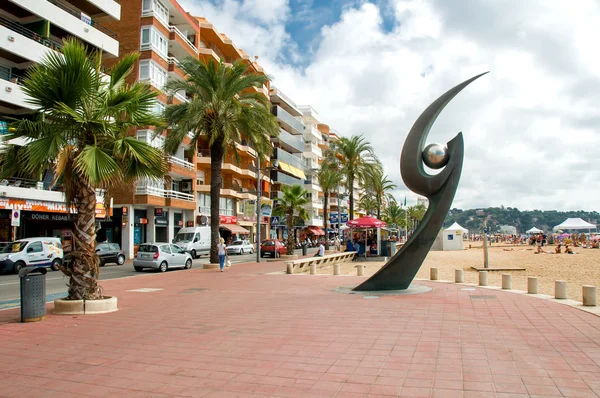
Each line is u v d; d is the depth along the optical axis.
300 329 8.36
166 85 25.39
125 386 5.32
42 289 9.77
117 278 20.61
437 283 16.00
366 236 36.50
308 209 80.38
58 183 11.70
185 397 4.91
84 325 9.15
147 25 37.56
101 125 10.66
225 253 25.34
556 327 8.23
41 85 10.12
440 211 13.36
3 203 26.91
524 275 20.67
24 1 26.45
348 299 12.21
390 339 7.43
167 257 25.31
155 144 37.09
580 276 19.91
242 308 11.15
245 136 27.92
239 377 5.56
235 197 54.44
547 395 4.78
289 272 21.81
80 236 10.91
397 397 4.77
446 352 6.56
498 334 7.70
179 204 41.38
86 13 33.84
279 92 70.19
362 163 43.66
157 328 8.74
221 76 25.31
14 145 10.93
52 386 5.37
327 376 5.53
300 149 74.19
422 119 13.20
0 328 8.91
